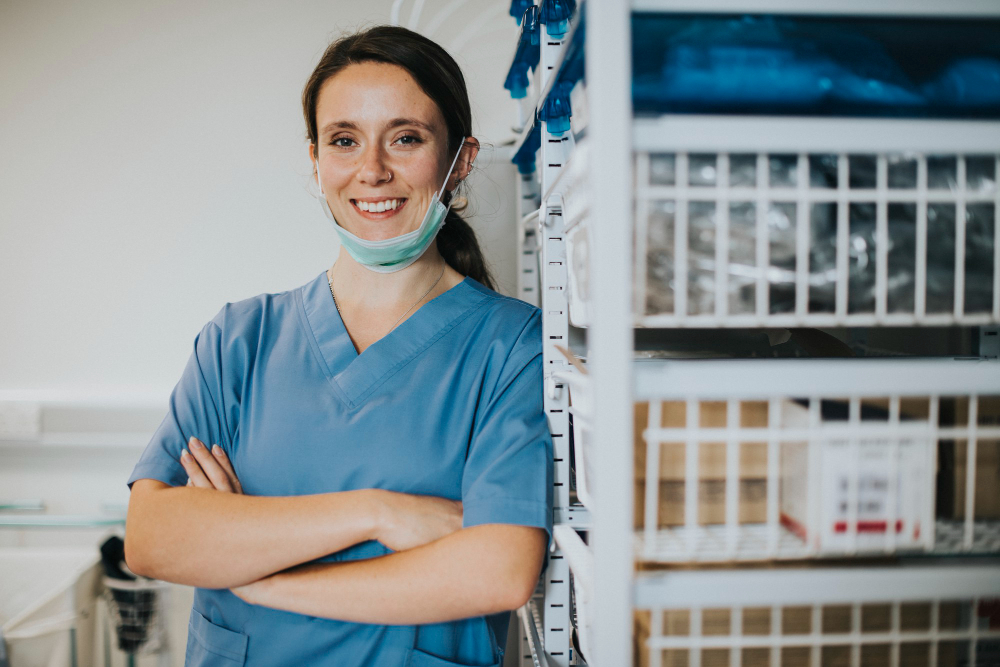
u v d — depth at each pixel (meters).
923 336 0.95
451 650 0.83
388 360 0.92
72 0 1.62
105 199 1.64
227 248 1.67
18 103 1.63
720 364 0.49
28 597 1.46
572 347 1.11
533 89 1.33
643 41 0.51
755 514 0.60
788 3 0.47
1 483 1.63
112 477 1.64
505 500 0.75
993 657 0.58
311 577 0.76
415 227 0.93
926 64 0.57
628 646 0.48
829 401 0.59
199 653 0.88
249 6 1.64
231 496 0.81
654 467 0.53
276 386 0.93
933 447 0.53
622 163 0.46
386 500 0.78
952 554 0.59
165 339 1.67
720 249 0.53
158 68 1.64
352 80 0.88
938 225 0.56
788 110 0.54
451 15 1.65
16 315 1.66
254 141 1.66
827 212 0.55
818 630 0.57
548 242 0.83
